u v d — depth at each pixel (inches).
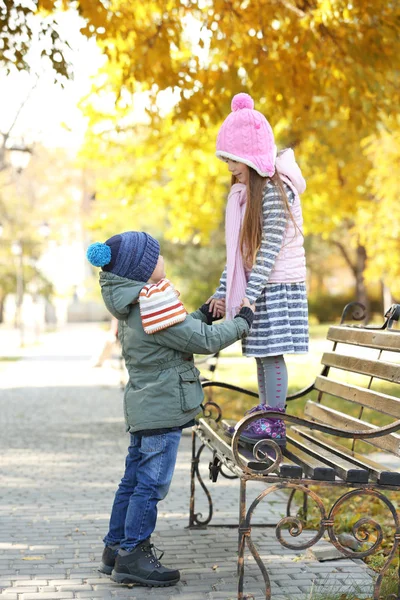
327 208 751.7
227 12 442.6
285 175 205.5
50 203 2213.3
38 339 1841.8
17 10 414.9
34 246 2001.7
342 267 2322.8
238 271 203.2
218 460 225.3
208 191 725.3
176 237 771.4
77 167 754.8
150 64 446.3
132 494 201.9
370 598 183.8
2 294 2792.8
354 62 460.4
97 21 402.0
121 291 192.9
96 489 322.3
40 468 371.9
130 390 196.1
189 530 250.4
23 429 512.4
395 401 183.2
